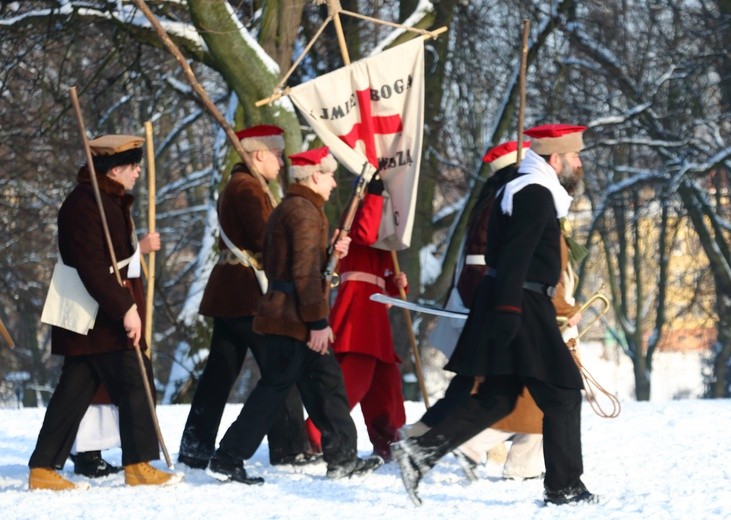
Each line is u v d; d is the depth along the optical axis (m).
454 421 13.27
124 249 15.66
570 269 15.34
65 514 13.17
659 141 54.34
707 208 62.06
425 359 74.50
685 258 84.19
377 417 18.09
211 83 52.66
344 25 45.47
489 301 13.23
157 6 39.19
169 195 62.88
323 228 15.87
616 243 79.69
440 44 47.94
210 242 40.09
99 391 16.27
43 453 15.44
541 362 13.04
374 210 17.53
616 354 95.00
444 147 55.09
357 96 18.12
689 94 56.38
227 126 17.20
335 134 18.12
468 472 14.34
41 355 75.94
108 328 15.48
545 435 13.28
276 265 15.70
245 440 15.45
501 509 13.20
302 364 15.73
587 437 20.80
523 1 48.81
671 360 118.62
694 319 82.62
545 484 13.38
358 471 16.19
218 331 17.45
